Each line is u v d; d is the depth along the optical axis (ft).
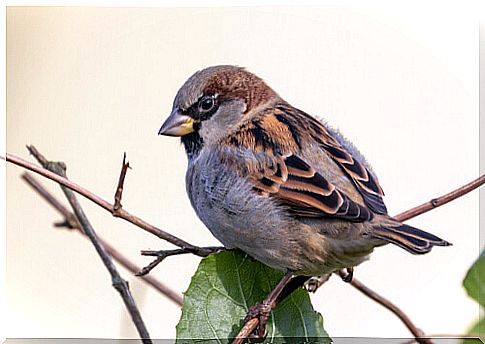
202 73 25.77
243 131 24.57
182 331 21.47
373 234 22.04
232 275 22.33
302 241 23.11
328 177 23.24
